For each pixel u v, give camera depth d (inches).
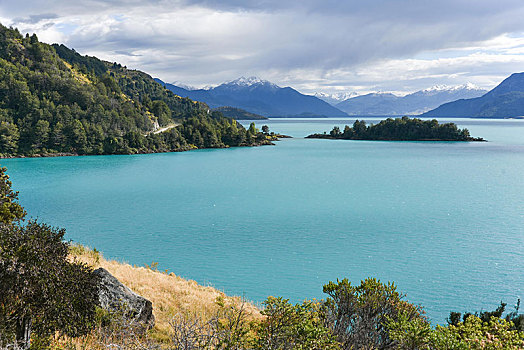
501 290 1962.4
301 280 2103.8
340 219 3545.8
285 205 4192.9
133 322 650.8
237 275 2174.0
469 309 1727.4
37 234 593.9
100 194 4864.7
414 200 4426.7
